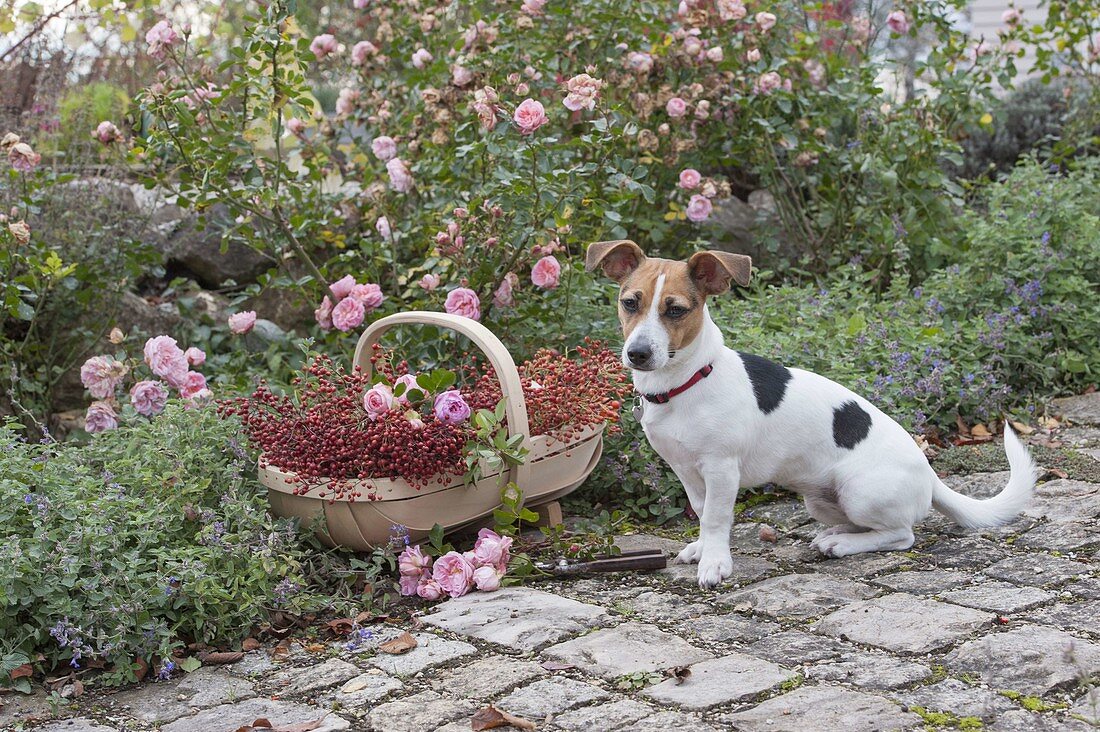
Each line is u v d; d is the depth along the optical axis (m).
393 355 5.05
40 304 5.77
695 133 7.00
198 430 4.39
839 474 4.07
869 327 5.99
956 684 2.99
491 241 5.34
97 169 6.71
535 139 5.41
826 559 4.12
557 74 6.49
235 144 5.58
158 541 3.90
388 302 5.74
